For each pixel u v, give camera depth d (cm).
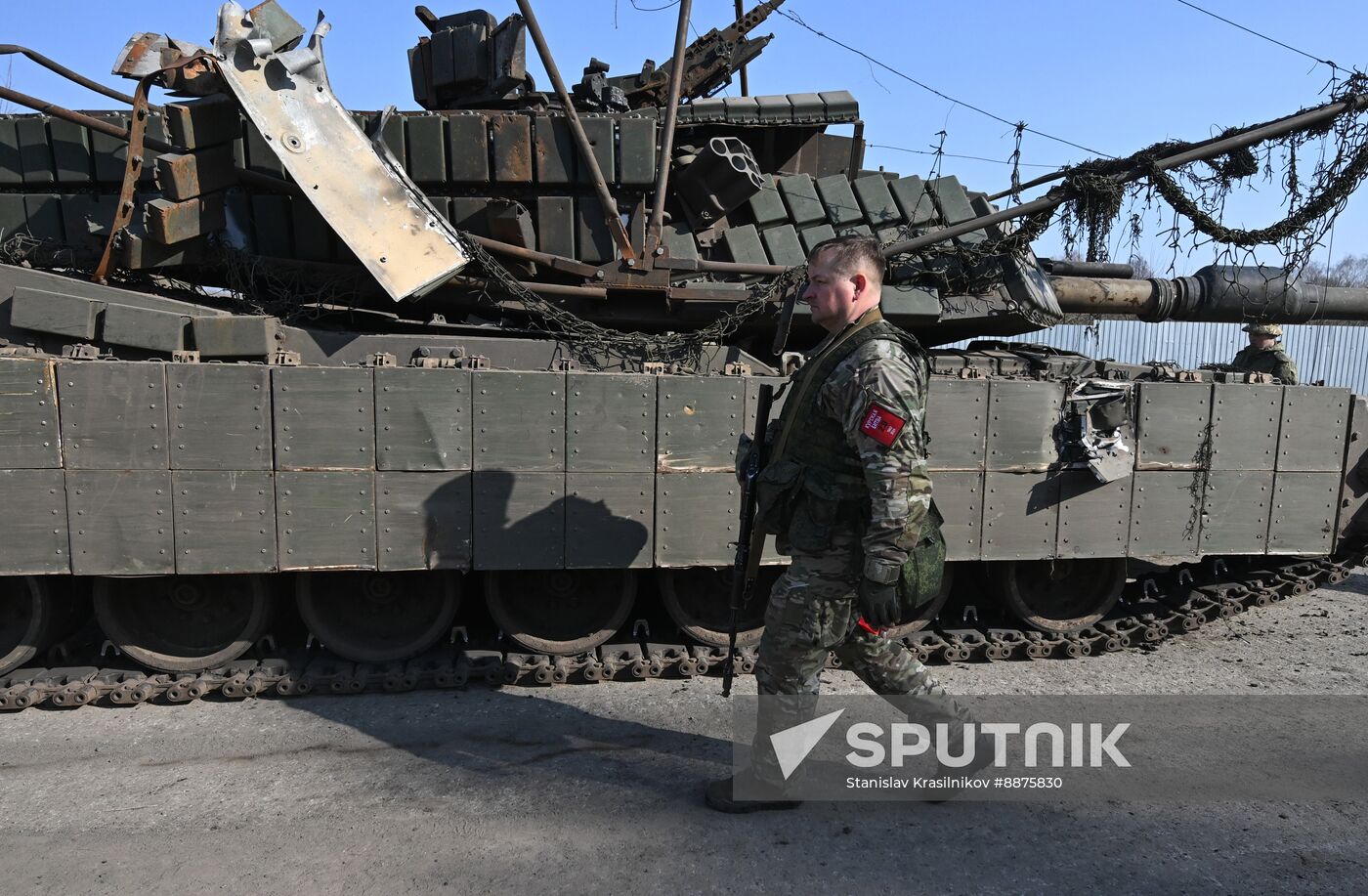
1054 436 577
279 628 595
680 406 537
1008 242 645
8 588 532
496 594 574
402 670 556
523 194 619
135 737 491
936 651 616
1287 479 607
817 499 361
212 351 518
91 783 436
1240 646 675
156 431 494
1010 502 575
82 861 365
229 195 590
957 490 568
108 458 492
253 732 498
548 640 590
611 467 534
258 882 352
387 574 577
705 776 450
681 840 387
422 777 446
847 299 365
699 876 360
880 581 339
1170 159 621
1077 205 632
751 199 656
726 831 396
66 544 494
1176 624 654
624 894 347
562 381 525
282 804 416
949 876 362
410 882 353
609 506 536
